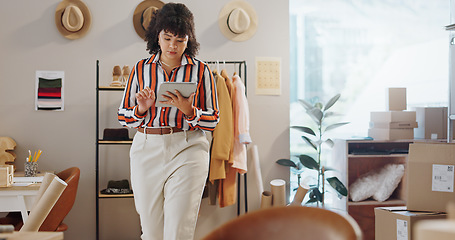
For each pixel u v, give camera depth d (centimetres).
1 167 314
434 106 490
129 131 418
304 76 467
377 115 439
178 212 255
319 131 467
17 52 406
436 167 278
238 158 393
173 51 258
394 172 426
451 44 373
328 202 464
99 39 416
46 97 409
